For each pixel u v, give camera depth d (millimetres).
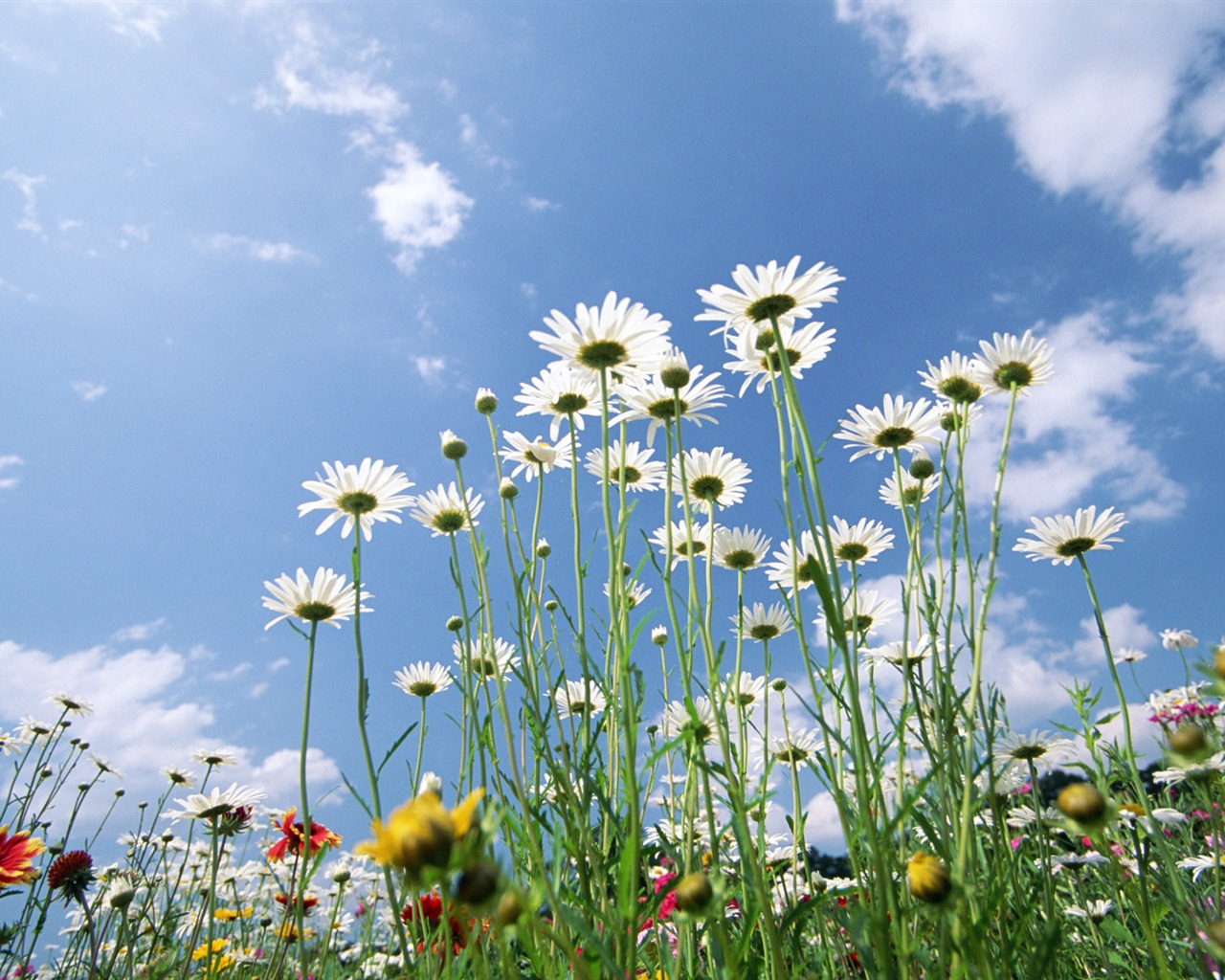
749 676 553
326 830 721
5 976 678
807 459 345
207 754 882
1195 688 652
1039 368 483
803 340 501
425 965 410
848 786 451
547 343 437
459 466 521
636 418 531
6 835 594
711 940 358
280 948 694
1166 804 570
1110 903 523
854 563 501
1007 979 315
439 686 607
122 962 793
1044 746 474
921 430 517
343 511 523
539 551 566
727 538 542
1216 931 300
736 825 331
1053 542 536
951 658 386
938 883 294
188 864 1040
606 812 366
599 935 351
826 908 420
